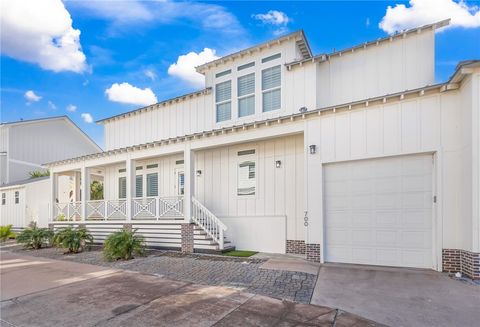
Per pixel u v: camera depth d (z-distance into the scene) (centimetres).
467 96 647
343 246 813
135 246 952
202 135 1042
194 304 518
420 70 952
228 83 1224
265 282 639
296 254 966
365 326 423
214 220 1012
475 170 620
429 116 716
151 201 1187
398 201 759
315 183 838
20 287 655
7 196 1938
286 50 1091
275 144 1048
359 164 806
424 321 436
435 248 707
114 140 1586
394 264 755
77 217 1412
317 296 546
